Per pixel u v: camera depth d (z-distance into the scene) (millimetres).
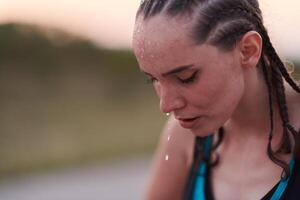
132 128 17328
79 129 16906
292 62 2570
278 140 2506
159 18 2186
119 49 24828
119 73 23688
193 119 2289
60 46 23391
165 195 2797
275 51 2396
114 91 22469
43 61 22344
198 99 2244
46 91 20641
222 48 2221
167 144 2768
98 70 23594
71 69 23062
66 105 19672
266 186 2479
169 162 2766
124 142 15648
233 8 2240
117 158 14148
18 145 14922
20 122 16969
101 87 22453
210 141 2643
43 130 16438
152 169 2850
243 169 2545
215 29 2199
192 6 2182
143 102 21609
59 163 13586
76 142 15484
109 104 20875
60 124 17312
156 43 2188
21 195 11281
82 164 13625
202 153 2639
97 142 15547
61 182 12109
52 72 22141
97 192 11234
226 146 2619
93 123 17812
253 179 2514
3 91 19516
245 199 2508
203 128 2307
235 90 2275
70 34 24141
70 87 21688
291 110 2504
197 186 2623
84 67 23531
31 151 14461
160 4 2191
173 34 2170
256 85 2449
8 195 11336
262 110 2500
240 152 2574
